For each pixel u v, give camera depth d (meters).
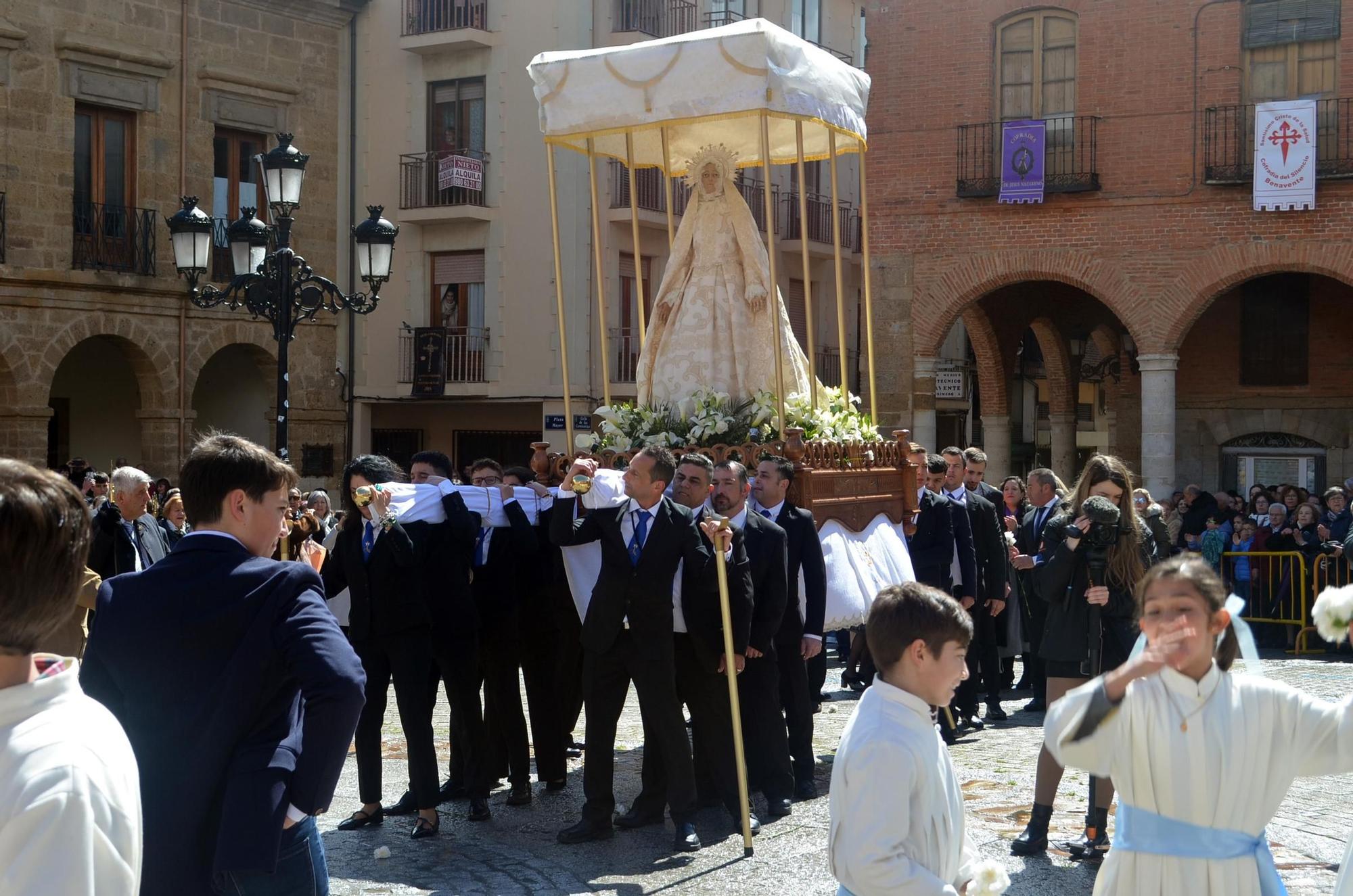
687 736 6.61
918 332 21.20
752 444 8.18
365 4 25.23
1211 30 19.45
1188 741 3.29
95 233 21.09
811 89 8.38
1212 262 19.45
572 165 24.42
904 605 3.25
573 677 8.20
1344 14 18.88
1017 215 20.58
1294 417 22.84
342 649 3.30
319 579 3.45
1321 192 18.83
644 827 6.98
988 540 9.62
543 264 24.66
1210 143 19.44
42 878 2.00
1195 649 3.26
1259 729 3.30
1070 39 20.36
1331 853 6.18
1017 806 7.14
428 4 25.17
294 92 23.66
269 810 3.17
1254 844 3.35
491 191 25.05
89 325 21.00
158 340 21.86
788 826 6.95
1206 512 17.36
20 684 2.11
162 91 21.78
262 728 3.28
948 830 3.25
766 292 8.88
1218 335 23.36
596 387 24.67
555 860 6.32
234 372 24.39
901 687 3.27
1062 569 6.50
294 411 24.09
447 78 25.19
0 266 19.78
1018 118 20.72
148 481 8.58
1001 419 23.98
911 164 21.20
